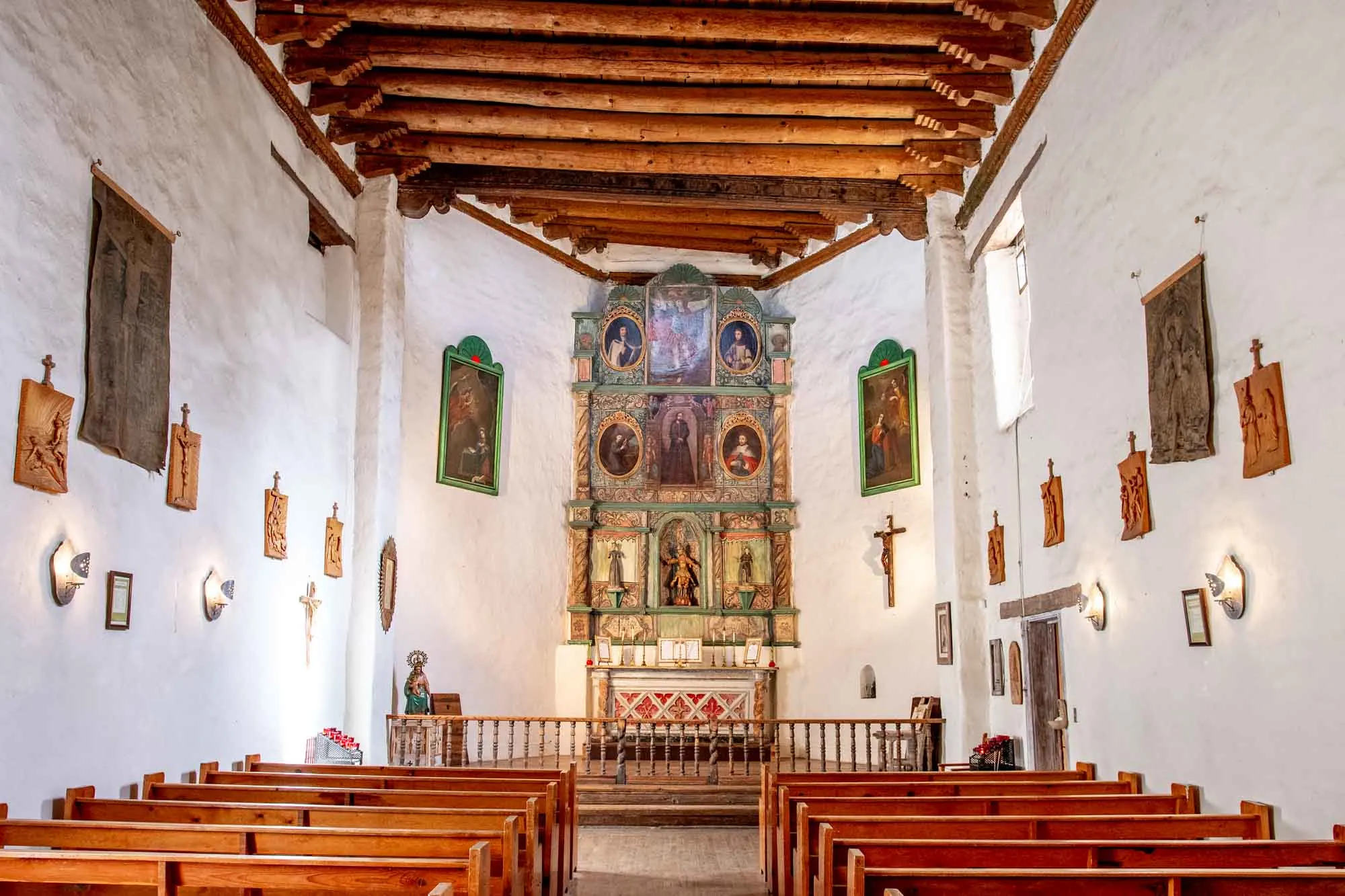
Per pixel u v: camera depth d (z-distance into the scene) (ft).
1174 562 28.02
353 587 45.78
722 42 42.34
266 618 37.32
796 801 27.94
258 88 38.14
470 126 46.68
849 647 60.85
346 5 37.96
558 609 63.57
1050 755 39.14
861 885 16.55
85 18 26.78
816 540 63.62
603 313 66.90
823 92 44.91
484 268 61.11
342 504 45.14
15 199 23.75
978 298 47.80
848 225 63.41
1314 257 21.65
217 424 33.86
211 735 32.99
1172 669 28.12
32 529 24.14
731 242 67.05
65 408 25.20
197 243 32.73
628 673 61.62
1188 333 26.81
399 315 49.52
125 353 27.99
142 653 28.89
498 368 61.11
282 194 40.22
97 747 26.55
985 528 46.80
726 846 40.50
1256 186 23.88
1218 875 16.35
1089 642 34.06
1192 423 26.63
